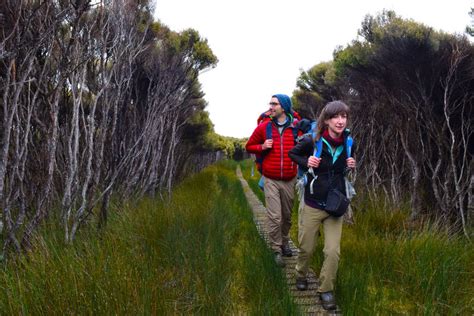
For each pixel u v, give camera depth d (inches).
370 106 234.1
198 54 259.8
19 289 90.9
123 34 154.6
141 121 229.8
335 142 115.9
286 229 167.0
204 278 118.6
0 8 110.9
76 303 86.8
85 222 155.0
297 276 130.6
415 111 186.5
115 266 103.8
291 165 154.0
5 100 107.9
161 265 130.3
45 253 112.5
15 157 114.3
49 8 119.1
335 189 115.6
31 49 113.5
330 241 114.6
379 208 204.7
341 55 241.1
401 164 226.1
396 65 183.9
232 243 179.3
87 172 140.9
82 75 135.2
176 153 350.3
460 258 129.5
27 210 133.1
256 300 114.1
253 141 159.5
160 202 225.9
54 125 124.2
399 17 198.2
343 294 115.5
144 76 233.9
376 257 142.1
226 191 369.4
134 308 89.0
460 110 176.2
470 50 170.4
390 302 117.4
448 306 105.8
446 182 172.4
